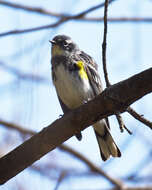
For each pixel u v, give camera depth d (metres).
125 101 6.11
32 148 6.53
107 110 6.30
